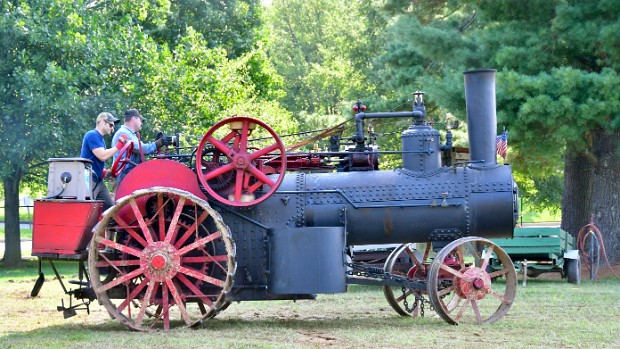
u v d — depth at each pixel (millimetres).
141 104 23422
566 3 17531
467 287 10195
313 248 9797
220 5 35094
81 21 22875
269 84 36125
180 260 9672
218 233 9664
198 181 10016
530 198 32656
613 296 13469
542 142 17734
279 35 57906
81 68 22672
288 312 12023
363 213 10266
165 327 9727
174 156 10562
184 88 23531
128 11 26469
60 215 9883
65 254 9844
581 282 16781
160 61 24156
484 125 10430
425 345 8445
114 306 9719
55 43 22484
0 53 22422
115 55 23219
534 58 17453
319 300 13734
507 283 10406
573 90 16703
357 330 9641
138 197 9633
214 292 10117
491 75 10492
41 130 21797
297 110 54500
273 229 9867
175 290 9656
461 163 10445
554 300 12875
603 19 17422
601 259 19719
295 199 10297
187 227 9922
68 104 21438
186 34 32938
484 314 11234
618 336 8953
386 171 10508
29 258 28547
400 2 22516
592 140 19797
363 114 10688
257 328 9820
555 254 16312
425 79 19562
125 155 10617
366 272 10633
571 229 20594
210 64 27531
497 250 10320
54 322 11023
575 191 20656
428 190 10281
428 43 18938
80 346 8461
